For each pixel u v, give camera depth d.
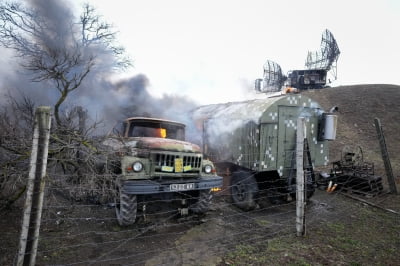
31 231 2.35
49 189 3.65
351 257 3.55
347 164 8.33
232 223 4.85
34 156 2.34
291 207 6.07
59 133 3.73
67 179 3.86
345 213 5.61
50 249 3.40
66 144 3.50
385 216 5.43
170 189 4.12
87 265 3.10
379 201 6.59
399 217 5.34
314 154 6.55
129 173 4.11
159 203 5.14
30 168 2.33
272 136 5.83
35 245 2.37
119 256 3.38
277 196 6.35
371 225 4.86
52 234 3.85
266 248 3.75
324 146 6.74
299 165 4.18
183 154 4.54
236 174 6.29
